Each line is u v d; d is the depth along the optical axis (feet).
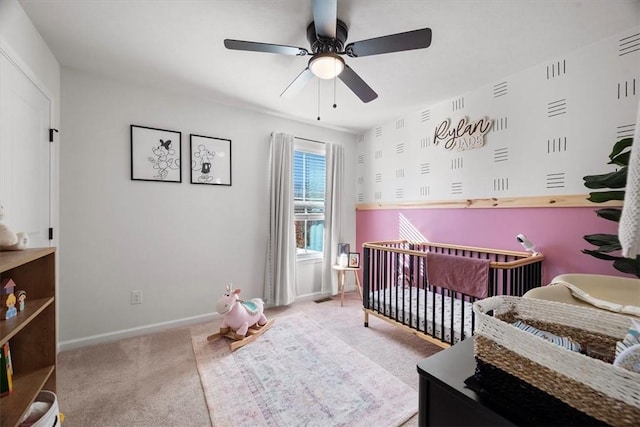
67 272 7.25
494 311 2.54
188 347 7.45
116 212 7.83
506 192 7.61
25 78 5.32
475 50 6.36
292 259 10.84
